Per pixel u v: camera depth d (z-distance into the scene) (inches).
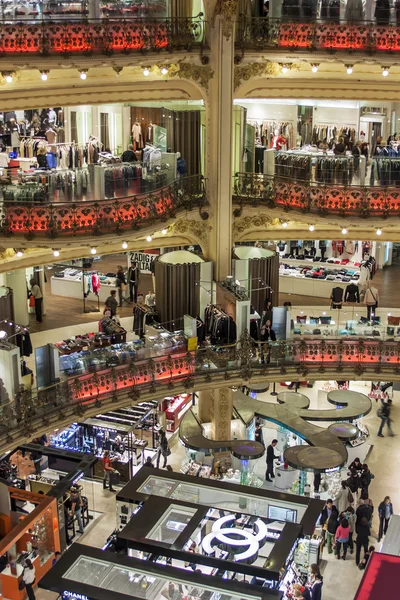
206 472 1008.9
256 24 989.8
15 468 948.6
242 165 1111.6
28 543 839.7
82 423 1001.5
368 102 1267.2
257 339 1028.5
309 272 1364.4
